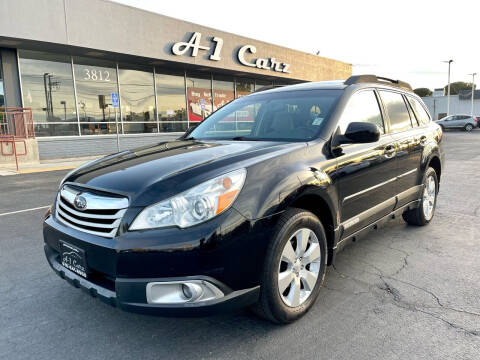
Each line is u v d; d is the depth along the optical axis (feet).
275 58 74.18
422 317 8.82
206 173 7.45
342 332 8.26
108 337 8.30
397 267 11.73
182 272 6.79
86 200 7.77
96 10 47.14
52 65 48.96
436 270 11.47
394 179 12.48
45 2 42.75
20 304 9.82
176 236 6.79
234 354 7.57
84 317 9.16
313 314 9.02
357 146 10.67
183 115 64.95
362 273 11.32
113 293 7.20
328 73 92.53
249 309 8.32
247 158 8.24
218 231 6.89
